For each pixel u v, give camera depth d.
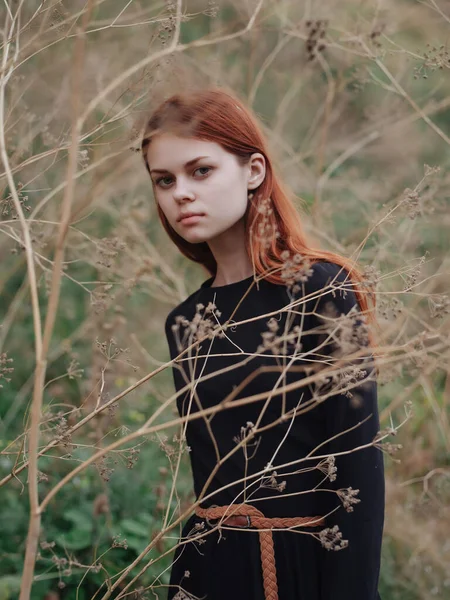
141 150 1.91
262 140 1.84
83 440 3.09
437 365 1.99
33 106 2.85
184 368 1.91
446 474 3.05
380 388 3.19
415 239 3.11
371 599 1.65
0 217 2.27
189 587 1.85
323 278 1.72
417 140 3.90
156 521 2.84
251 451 1.76
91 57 2.74
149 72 1.89
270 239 1.75
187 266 3.79
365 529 1.64
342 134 3.94
